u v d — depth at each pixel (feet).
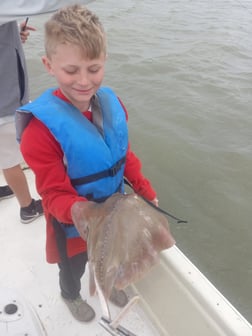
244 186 14.84
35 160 5.23
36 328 6.23
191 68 24.32
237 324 5.57
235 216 13.48
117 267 3.89
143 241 3.96
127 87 21.77
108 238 4.12
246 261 12.03
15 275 7.79
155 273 6.72
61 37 4.81
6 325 6.15
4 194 9.65
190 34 30.14
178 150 16.66
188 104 20.13
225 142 17.26
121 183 5.99
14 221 9.13
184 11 36.09
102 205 4.58
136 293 7.22
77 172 5.42
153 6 37.11
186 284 6.24
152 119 18.79
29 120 5.34
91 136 5.40
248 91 21.88
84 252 6.33
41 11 6.34
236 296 11.01
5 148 8.00
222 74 23.88
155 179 15.08
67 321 6.96
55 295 7.39
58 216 5.16
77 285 6.76
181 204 13.98
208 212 13.67
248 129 18.24
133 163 6.35
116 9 35.37
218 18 34.42
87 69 4.95
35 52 24.06
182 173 15.46
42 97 5.51
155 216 4.28
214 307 5.81
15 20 7.13
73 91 5.14
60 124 5.20
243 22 33.65
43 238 8.68
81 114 5.50
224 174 15.39
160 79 22.84
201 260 11.98
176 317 6.37
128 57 25.36
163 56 25.79
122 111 6.00
